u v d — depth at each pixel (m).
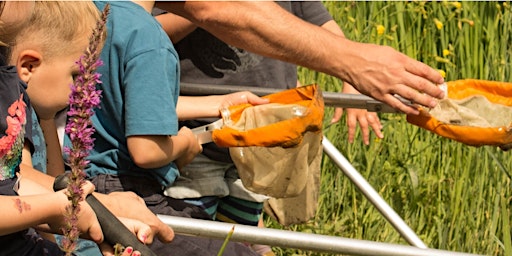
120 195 3.09
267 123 3.71
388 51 3.88
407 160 5.71
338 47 3.90
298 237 3.29
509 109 4.01
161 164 3.57
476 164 5.55
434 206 5.52
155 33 3.56
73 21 2.89
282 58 3.95
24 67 2.87
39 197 2.52
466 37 6.38
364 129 4.91
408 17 6.65
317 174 3.97
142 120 3.48
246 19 3.88
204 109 3.81
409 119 3.94
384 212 4.64
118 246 2.56
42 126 3.44
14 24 2.78
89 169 3.65
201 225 3.23
